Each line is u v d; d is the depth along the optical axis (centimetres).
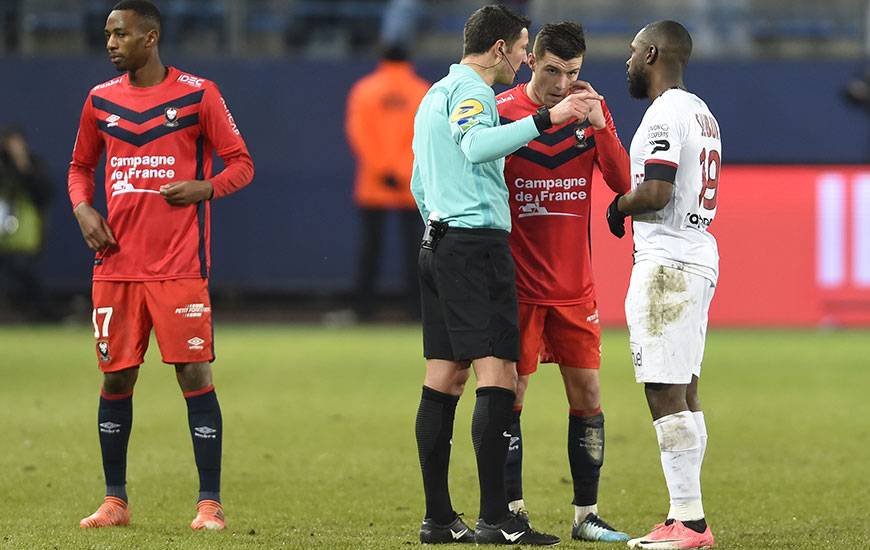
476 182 1986
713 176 2002
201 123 2194
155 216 2170
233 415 3609
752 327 5997
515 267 2116
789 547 2002
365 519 2286
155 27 2178
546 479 2731
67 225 6184
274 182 6200
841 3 7312
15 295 6250
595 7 7019
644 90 2036
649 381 1962
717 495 2550
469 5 6981
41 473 2723
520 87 2202
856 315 5975
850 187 5994
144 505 2408
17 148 5944
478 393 1998
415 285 6247
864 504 2453
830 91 6169
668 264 1959
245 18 6875
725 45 7062
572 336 2159
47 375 4428
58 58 6159
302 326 6291
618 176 2095
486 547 1966
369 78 6162
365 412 3672
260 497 2509
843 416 3631
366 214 6197
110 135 2177
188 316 2170
